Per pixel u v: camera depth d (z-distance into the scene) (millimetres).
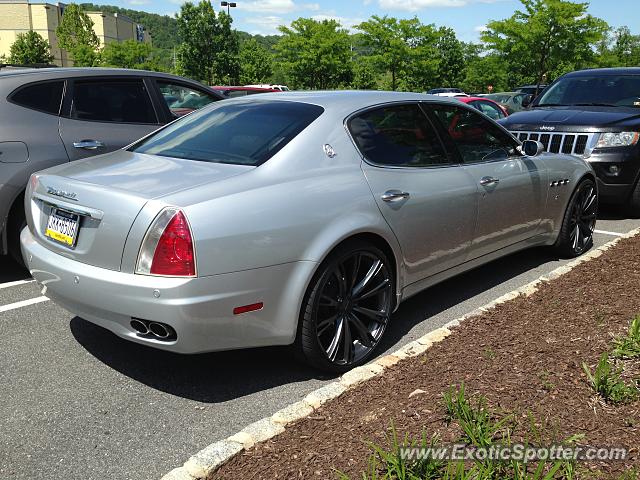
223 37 40188
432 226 3938
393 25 34250
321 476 2305
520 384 2865
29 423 2992
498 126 4848
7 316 4375
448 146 4266
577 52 27281
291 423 2715
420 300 4727
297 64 34969
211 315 2887
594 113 7617
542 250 5992
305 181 3279
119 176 3293
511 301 4105
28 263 3568
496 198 4512
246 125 3709
